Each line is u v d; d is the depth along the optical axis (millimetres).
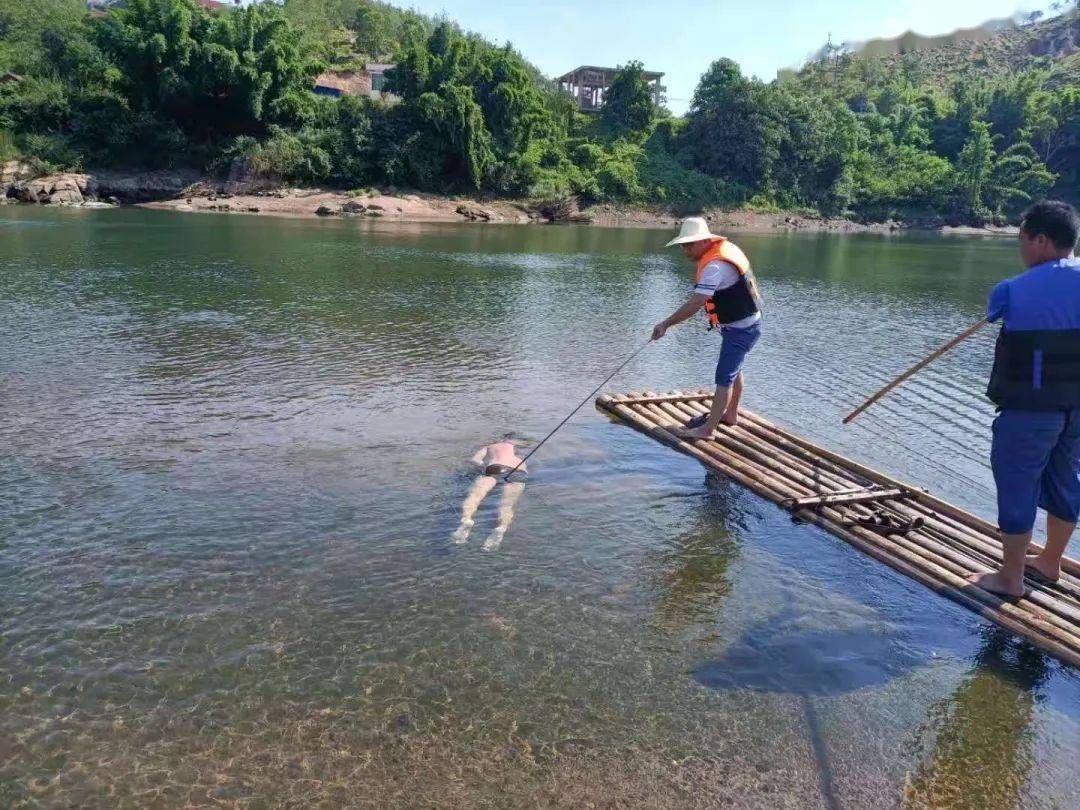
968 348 12625
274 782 3158
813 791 3275
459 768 3279
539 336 11898
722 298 6926
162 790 3094
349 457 6461
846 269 25609
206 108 46188
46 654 3855
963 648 4359
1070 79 95375
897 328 14258
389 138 49000
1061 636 4371
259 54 46562
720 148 63062
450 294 15531
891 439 7926
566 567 4949
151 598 4363
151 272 16453
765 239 42938
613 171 56594
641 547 5293
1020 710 3852
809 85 87625
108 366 8914
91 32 46312
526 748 3412
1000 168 71562
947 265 28328
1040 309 4371
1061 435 4590
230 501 5566
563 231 40844
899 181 67938
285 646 4004
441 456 6578
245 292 14445
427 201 46406
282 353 9891
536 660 4004
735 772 3350
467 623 4281
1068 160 78750
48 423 6969
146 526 5156
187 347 9969
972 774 3412
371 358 9867
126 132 43844
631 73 66062
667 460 6895
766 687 3910
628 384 9383
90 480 5812
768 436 7441
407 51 54250
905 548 5398
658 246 31766
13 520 5156
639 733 3543
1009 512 4660
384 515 5457
